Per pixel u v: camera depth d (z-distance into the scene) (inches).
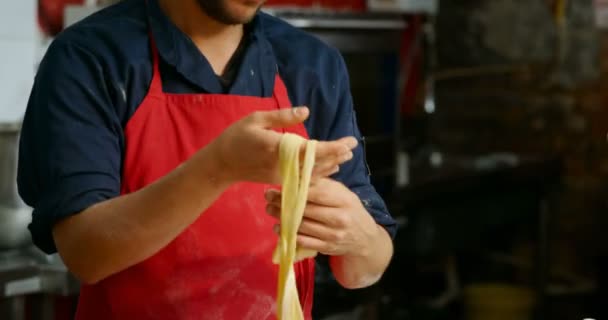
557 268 185.9
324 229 48.6
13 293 87.6
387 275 133.0
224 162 44.9
